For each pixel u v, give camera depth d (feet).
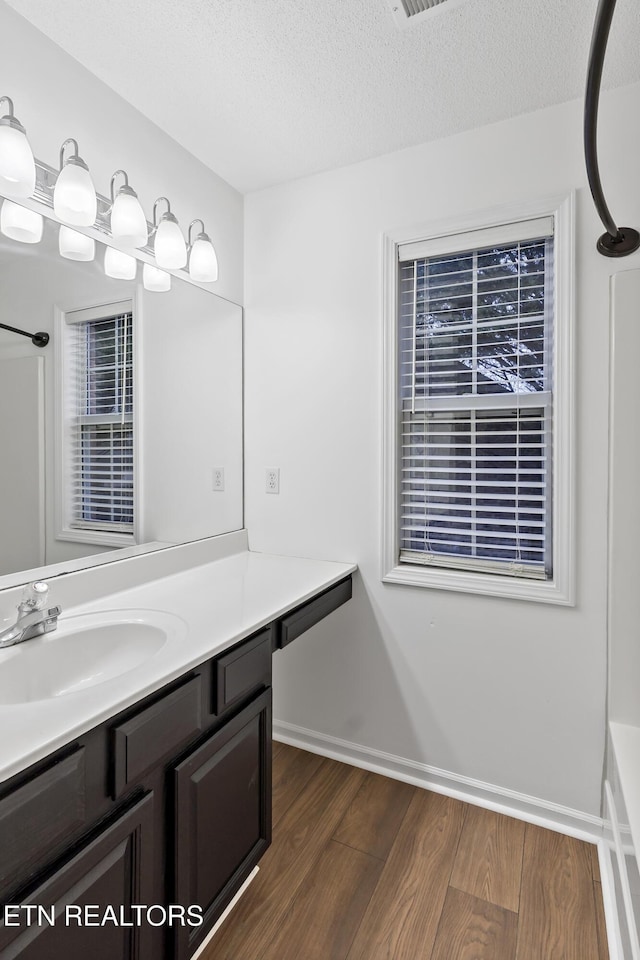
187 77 5.11
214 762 4.02
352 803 5.99
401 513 6.56
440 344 6.28
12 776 2.50
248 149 6.28
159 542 6.03
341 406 6.70
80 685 4.13
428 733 6.28
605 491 5.30
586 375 5.33
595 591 5.39
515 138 5.61
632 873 3.73
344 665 6.79
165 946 3.61
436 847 5.31
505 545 5.97
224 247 7.00
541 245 5.71
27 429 4.61
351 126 5.82
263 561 6.86
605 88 5.15
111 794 3.15
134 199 4.74
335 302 6.70
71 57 4.88
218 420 6.98
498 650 5.89
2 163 3.76
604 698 5.40
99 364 5.30
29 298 4.59
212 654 3.89
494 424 6.04
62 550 4.94
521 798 5.78
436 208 6.04
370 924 4.45
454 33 4.49
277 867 5.06
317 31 4.51
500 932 4.37
